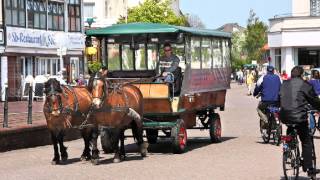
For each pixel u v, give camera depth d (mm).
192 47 19453
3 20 41969
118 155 16703
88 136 16906
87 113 16578
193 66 19469
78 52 51000
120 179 13727
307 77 24016
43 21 46844
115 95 16344
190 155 18047
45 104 16156
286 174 13258
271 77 20531
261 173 14391
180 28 18766
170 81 18266
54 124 16156
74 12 51219
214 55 21594
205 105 20719
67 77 47594
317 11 78125
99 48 20062
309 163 13047
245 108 41625
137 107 17281
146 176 14117
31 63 45219
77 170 15211
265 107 20703
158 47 19391
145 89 18297
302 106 12953
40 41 46062
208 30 20766
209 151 18984
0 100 41062
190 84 19203
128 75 19750
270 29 76688
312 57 73750
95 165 16125
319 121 21672
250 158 17109
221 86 22359
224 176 13977
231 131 25906
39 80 41312
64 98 16094
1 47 41688
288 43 73500
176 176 14055
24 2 44438
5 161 17203
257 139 22500
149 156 17984
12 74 42875
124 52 19812
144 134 22391
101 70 17516
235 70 127000
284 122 13148
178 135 18266
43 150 20031
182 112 18609
